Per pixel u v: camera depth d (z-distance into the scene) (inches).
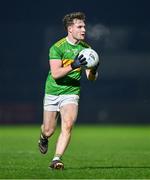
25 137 1994.3
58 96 941.2
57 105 948.0
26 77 2832.2
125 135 2153.1
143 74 2859.3
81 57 914.7
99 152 1398.9
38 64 2839.6
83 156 1267.2
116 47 2866.6
